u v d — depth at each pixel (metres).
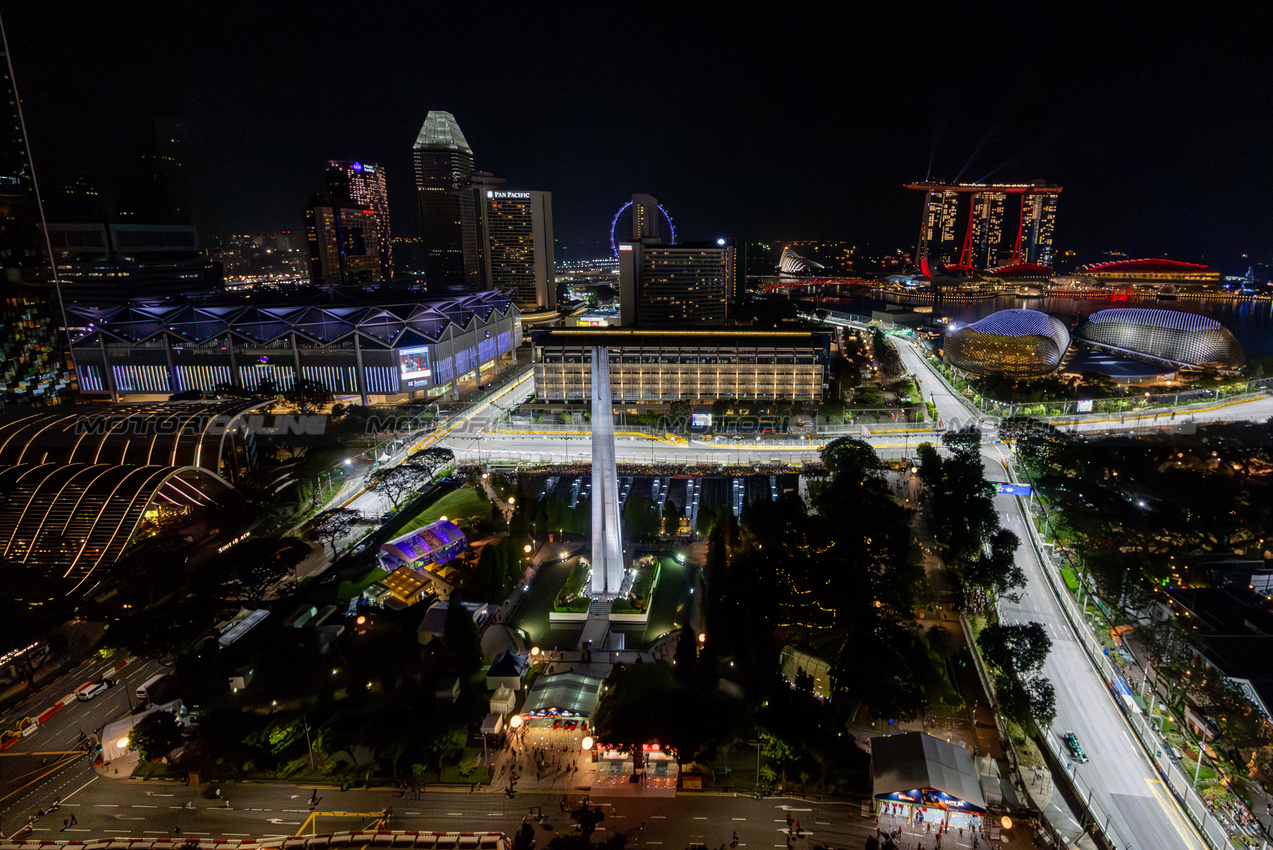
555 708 103.25
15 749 102.69
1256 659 101.88
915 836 85.12
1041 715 98.94
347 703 107.25
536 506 170.25
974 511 162.88
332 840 81.69
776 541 156.50
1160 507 168.75
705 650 109.44
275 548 151.00
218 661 108.88
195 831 87.56
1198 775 94.38
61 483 163.00
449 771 97.31
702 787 93.69
